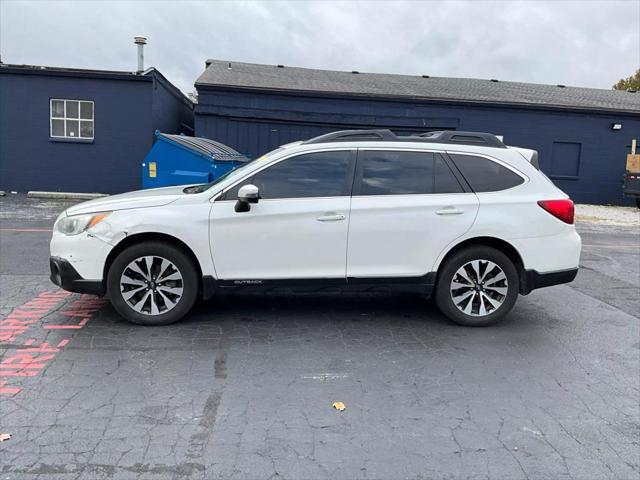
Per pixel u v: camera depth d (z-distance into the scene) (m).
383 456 3.06
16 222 11.95
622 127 21.92
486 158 5.33
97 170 17.91
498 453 3.13
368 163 5.20
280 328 5.16
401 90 21.12
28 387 3.79
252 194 4.81
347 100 19.34
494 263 5.25
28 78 17.25
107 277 5.01
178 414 3.47
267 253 5.02
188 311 5.21
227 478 2.82
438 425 3.43
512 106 20.84
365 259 5.11
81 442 3.12
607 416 3.61
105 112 17.69
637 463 3.07
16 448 3.04
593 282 7.59
